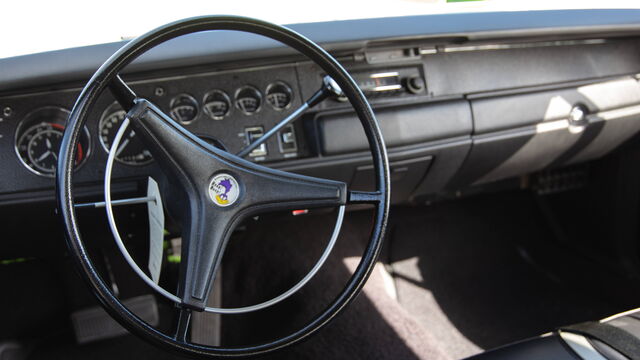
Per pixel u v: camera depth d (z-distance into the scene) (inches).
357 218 87.9
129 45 35.9
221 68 53.1
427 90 60.4
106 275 67.9
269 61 53.9
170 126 36.3
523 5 62.4
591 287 80.0
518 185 86.1
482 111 62.0
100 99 50.1
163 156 36.5
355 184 62.2
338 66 40.7
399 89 59.2
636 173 75.7
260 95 54.8
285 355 65.0
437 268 83.9
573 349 39.0
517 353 40.2
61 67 47.9
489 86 62.7
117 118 51.0
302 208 39.7
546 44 65.1
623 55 68.3
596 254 84.1
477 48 62.5
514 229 90.5
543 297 78.9
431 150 61.4
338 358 63.5
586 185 84.0
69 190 34.6
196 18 37.3
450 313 76.1
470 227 90.4
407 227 89.7
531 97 64.1
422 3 58.5
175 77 52.4
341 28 54.8
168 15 51.0
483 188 84.9
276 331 68.8
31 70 47.5
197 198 37.3
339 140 56.7
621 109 68.3
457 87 61.6
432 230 89.7
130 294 69.6
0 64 47.1
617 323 41.4
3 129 48.8
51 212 52.5
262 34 39.4
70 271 67.5
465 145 62.9
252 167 38.5
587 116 67.2
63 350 68.2
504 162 68.8
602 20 62.1
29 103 48.9
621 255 80.0
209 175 37.0
